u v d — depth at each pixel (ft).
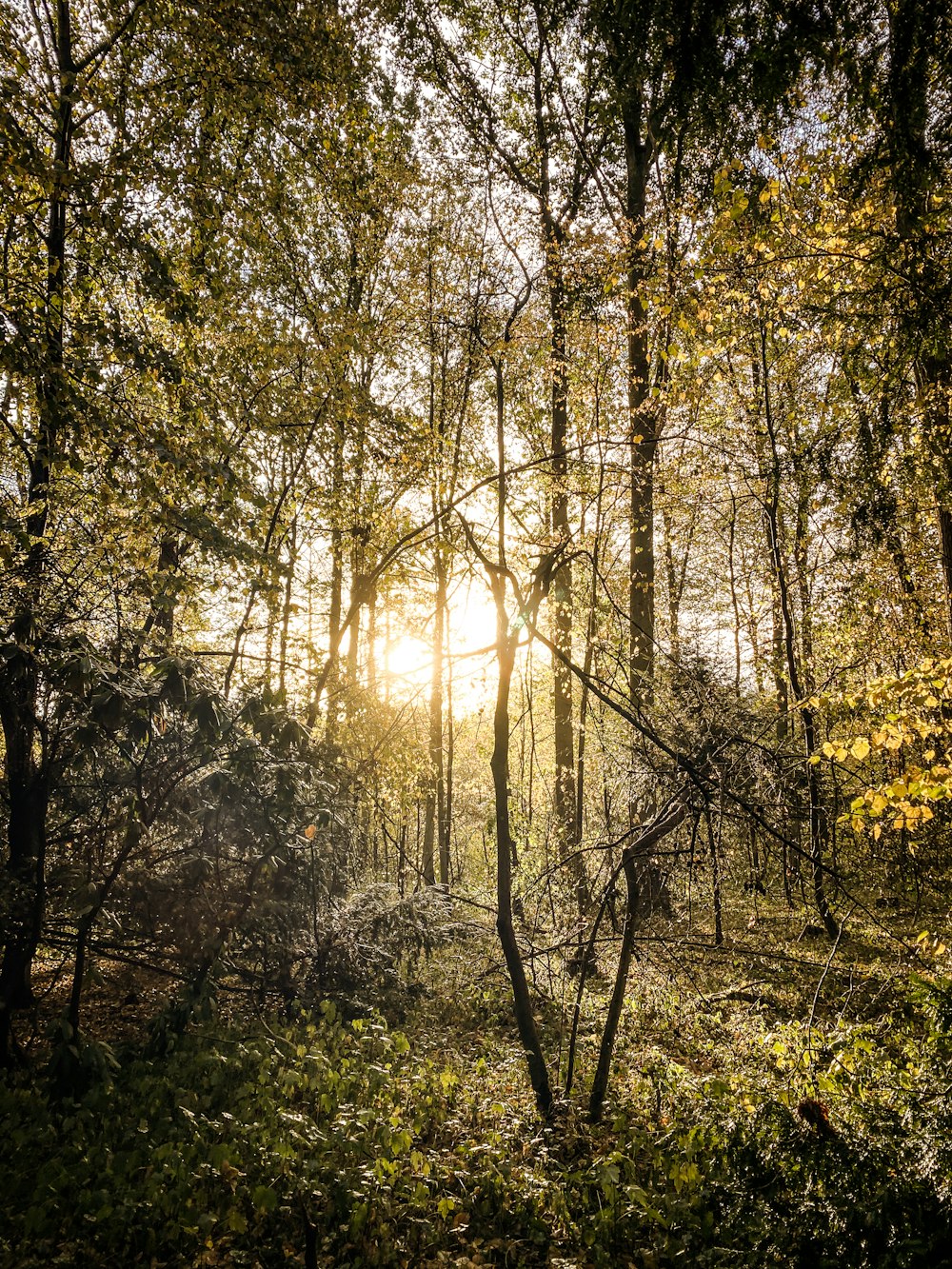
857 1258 13.44
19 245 25.59
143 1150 16.40
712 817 21.76
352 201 36.29
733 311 31.94
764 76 19.92
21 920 20.43
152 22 27.99
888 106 20.39
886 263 24.67
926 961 23.09
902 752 30.30
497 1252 14.75
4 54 24.48
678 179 34.63
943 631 42.04
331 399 40.52
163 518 23.62
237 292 37.22
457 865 65.41
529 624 21.13
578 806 39.27
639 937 22.85
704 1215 15.24
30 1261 12.85
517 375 48.65
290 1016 26.91
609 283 31.73
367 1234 14.66
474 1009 29.71
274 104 30.99
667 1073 21.53
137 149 26.03
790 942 36.60
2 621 19.76
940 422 30.25
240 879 24.34
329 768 28.68
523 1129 19.36
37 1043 23.16
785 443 47.37
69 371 22.88
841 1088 16.96
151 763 22.39
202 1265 13.39
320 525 46.91
